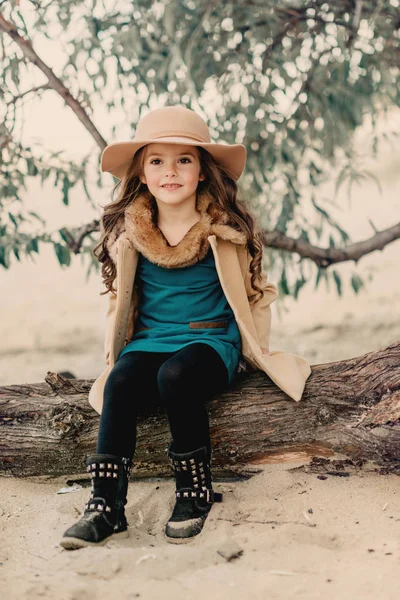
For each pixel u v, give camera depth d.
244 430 2.88
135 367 2.73
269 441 2.88
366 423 2.81
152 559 2.29
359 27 4.90
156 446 2.91
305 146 5.44
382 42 5.07
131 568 2.26
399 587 2.09
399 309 8.48
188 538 2.51
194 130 2.95
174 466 2.63
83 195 10.98
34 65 4.77
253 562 2.29
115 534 2.48
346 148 5.45
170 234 2.96
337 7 4.93
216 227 2.88
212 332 2.86
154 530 2.61
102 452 2.57
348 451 2.85
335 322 8.38
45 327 8.67
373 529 2.46
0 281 10.19
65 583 2.18
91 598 2.10
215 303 2.92
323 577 2.18
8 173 4.91
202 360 2.69
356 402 2.87
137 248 2.88
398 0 4.96
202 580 2.17
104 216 3.08
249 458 2.91
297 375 2.90
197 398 2.65
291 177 5.32
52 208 10.60
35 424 3.01
